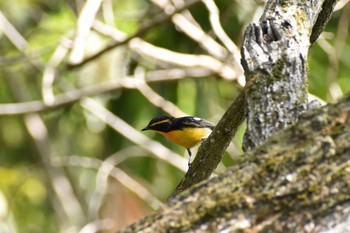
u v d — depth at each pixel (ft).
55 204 53.26
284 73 15.48
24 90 55.52
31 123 53.42
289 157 12.74
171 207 12.53
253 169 12.75
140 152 45.32
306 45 17.12
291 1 17.97
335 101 13.14
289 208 12.52
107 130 50.90
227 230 12.35
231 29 45.57
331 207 12.50
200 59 39.99
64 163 45.57
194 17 47.03
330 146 12.71
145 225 12.39
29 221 53.16
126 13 47.57
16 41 44.52
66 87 50.24
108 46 40.11
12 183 52.70
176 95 47.98
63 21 49.62
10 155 55.88
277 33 16.56
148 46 40.16
